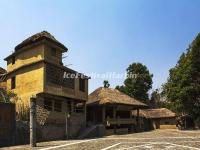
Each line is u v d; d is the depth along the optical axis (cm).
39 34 3919
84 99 4381
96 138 3566
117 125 4903
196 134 3900
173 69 5481
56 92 3794
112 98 4766
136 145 2639
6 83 4178
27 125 3119
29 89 3731
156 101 8631
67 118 3919
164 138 3322
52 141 3206
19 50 3962
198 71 5172
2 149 2489
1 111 2866
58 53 4025
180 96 5069
